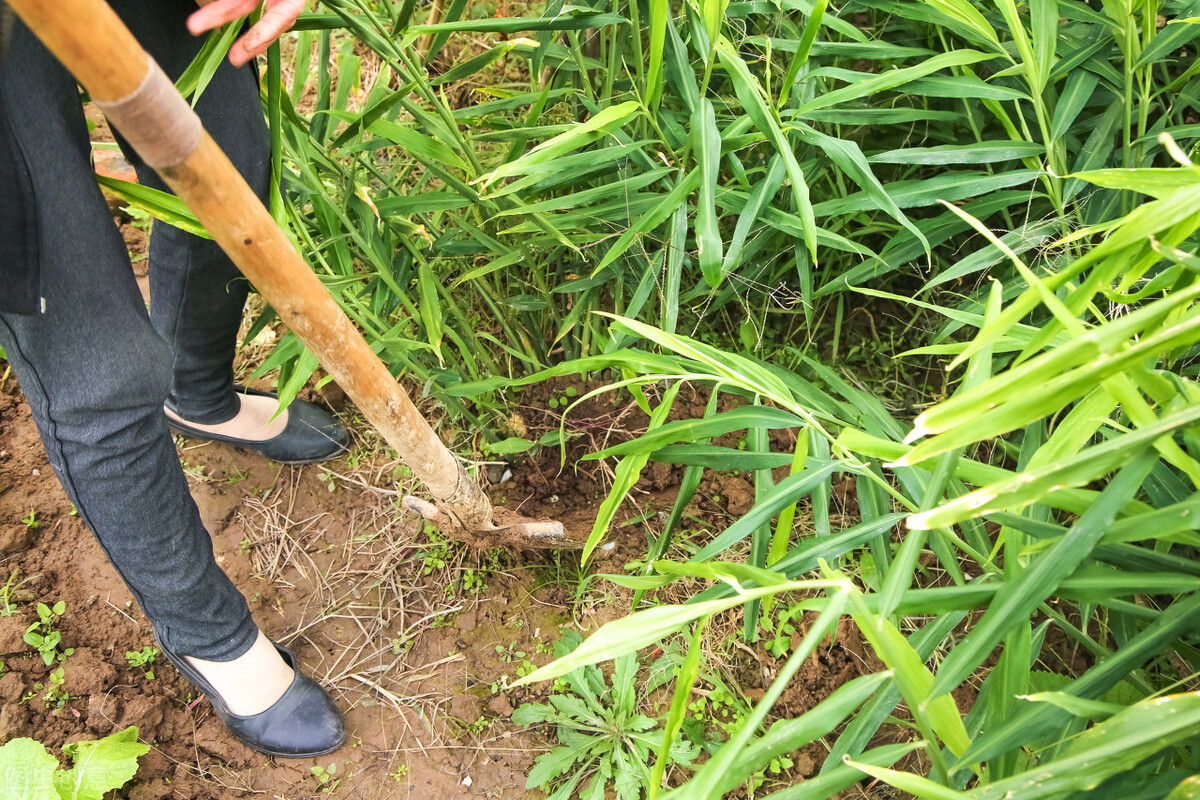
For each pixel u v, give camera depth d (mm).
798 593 1520
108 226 906
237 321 1420
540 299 1585
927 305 1203
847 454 1096
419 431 1094
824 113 1403
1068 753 665
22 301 818
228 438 1630
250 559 1616
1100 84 1526
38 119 793
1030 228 1384
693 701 1416
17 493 1642
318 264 1620
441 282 1521
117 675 1444
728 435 1729
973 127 1453
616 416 1744
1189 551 1304
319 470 1716
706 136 1217
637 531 1629
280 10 802
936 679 758
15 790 1199
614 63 1488
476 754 1403
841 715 713
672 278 1323
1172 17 1546
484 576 1582
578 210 1488
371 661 1503
